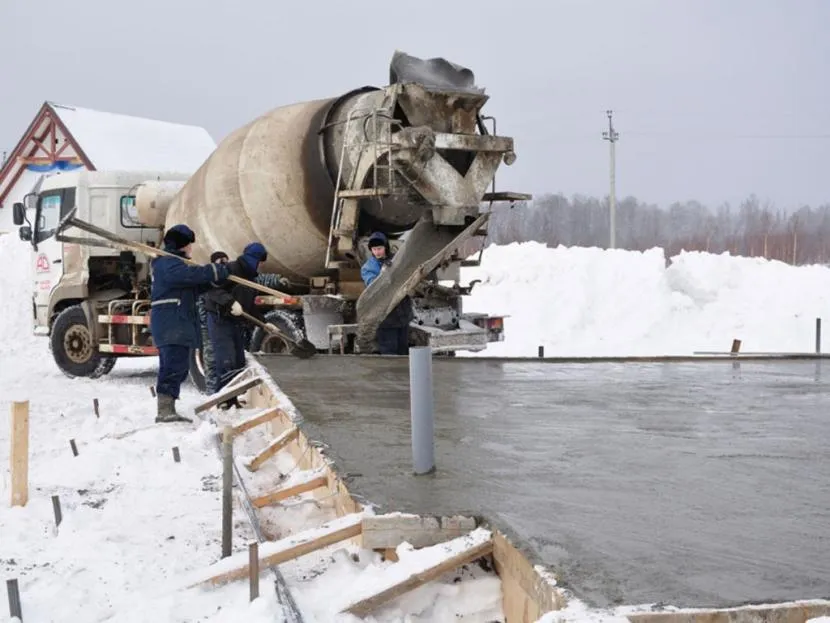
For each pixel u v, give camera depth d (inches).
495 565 125.5
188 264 307.9
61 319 548.4
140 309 515.5
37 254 573.9
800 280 674.8
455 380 313.6
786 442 193.8
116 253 536.1
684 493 146.9
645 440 195.2
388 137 374.3
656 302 661.3
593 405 250.8
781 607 95.2
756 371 351.9
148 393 470.6
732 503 140.6
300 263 432.8
